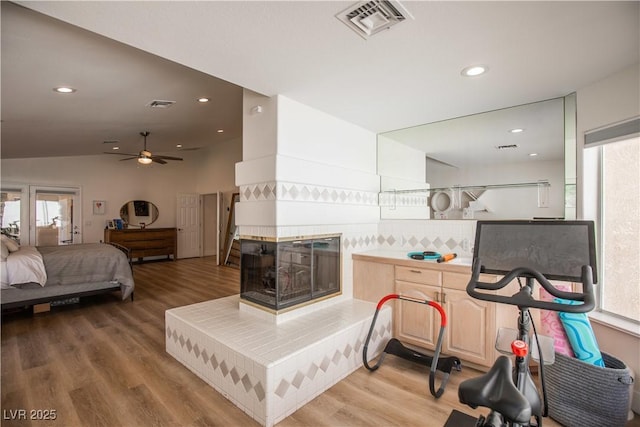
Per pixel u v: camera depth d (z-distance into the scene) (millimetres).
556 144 2764
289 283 2871
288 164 2770
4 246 4109
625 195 2334
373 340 2926
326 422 2041
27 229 6844
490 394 1051
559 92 2646
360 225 3641
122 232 7809
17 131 4348
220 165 8562
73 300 4617
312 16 1619
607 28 1732
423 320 2945
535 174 2873
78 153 6965
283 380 2080
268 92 2658
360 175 3576
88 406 2174
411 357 2658
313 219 3016
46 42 2195
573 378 1973
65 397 2277
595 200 2516
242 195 3059
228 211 8367
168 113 4309
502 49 1962
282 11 1575
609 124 2309
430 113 3170
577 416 1949
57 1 1459
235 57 2059
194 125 5344
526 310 1412
